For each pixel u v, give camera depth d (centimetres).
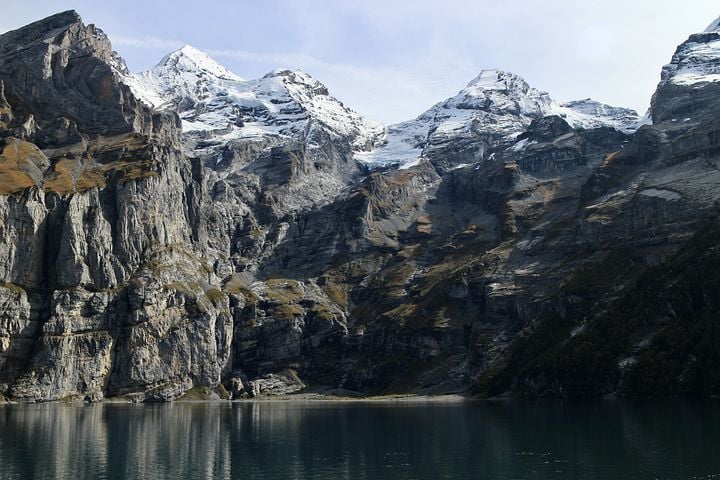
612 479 11162
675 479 11025
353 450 14900
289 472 12512
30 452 14712
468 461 13188
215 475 12288
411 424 19925
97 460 13750
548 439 15538
